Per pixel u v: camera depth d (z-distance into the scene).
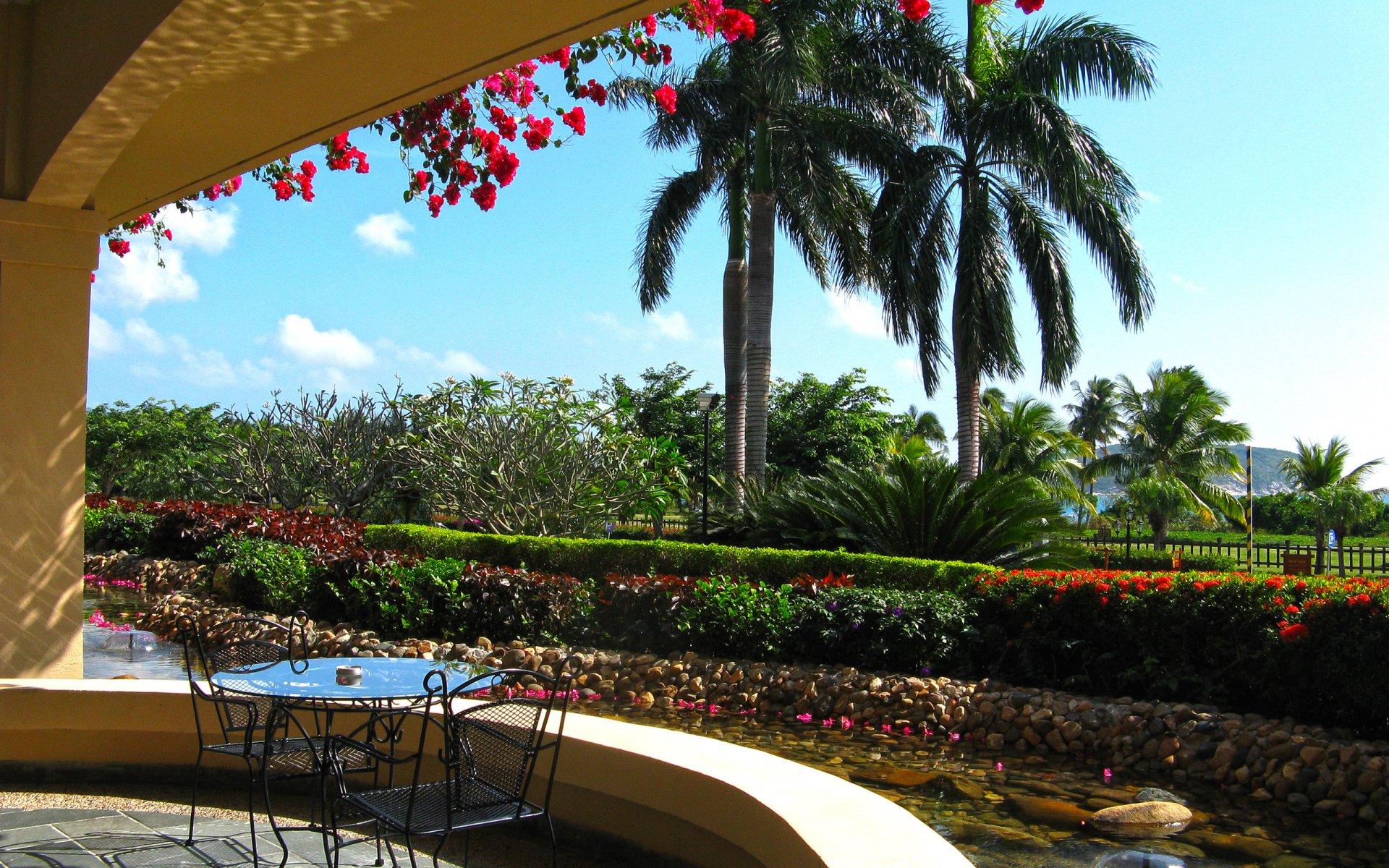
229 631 9.09
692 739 3.75
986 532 11.30
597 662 7.93
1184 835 4.73
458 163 6.00
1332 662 5.96
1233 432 30.33
